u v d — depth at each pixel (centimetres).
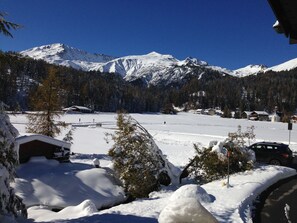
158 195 1727
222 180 1820
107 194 1761
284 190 1694
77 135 5034
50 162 2075
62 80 3403
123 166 1898
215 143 2125
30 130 3244
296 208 1370
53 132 3272
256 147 2528
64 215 1266
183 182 2066
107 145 4056
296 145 3750
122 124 2002
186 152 3319
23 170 1869
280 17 362
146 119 11500
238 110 19212
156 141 4356
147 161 1920
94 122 8612
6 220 864
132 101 18962
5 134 910
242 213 1239
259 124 10881
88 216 1156
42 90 3234
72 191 1694
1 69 938
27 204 1538
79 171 1898
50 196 1627
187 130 7056
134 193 1822
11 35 888
